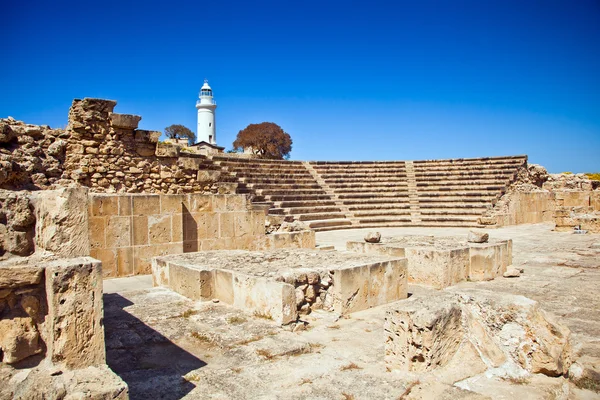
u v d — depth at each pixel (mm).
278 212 20422
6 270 3301
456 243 9812
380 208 24141
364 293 6750
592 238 16688
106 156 12344
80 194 3873
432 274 8500
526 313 4516
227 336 5309
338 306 6398
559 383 4180
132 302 6840
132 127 12641
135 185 12750
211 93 74812
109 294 7387
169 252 10586
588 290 8266
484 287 8547
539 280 9164
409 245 9508
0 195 3875
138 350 4965
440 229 20969
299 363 4613
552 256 12312
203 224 11469
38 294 3463
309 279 6355
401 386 4020
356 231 20188
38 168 11203
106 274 9734
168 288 7766
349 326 5906
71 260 3572
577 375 4375
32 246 4059
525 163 27141
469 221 22109
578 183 29266
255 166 24531
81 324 3430
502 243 9648
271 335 5359
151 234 10336
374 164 29219
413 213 23641
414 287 8492
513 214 23156
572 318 6520
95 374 3312
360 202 24594
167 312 6277
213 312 6273
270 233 13391
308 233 13320
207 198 11516
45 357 3484
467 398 3785
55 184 11398
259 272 6539
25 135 11461
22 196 4016
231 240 11961
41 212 3914
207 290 6863
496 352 4434
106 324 5793
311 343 5203
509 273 9484
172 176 13367
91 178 12156
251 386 4090
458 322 4453
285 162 26750
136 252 10133
